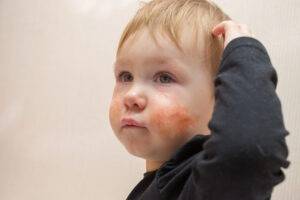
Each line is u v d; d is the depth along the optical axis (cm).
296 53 92
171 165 65
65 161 125
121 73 71
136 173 110
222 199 54
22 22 140
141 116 67
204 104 68
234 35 64
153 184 65
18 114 136
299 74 91
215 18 73
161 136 67
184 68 68
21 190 132
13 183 134
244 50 59
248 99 55
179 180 62
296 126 90
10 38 142
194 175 57
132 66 69
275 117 54
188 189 59
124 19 119
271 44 96
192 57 69
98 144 119
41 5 137
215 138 54
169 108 66
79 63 126
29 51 137
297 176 88
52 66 131
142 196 66
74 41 128
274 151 53
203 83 69
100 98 120
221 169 53
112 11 122
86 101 123
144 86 68
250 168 52
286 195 89
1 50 143
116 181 114
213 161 53
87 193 119
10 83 140
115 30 120
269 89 56
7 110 139
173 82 68
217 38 70
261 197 54
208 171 54
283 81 93
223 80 57
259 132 53
